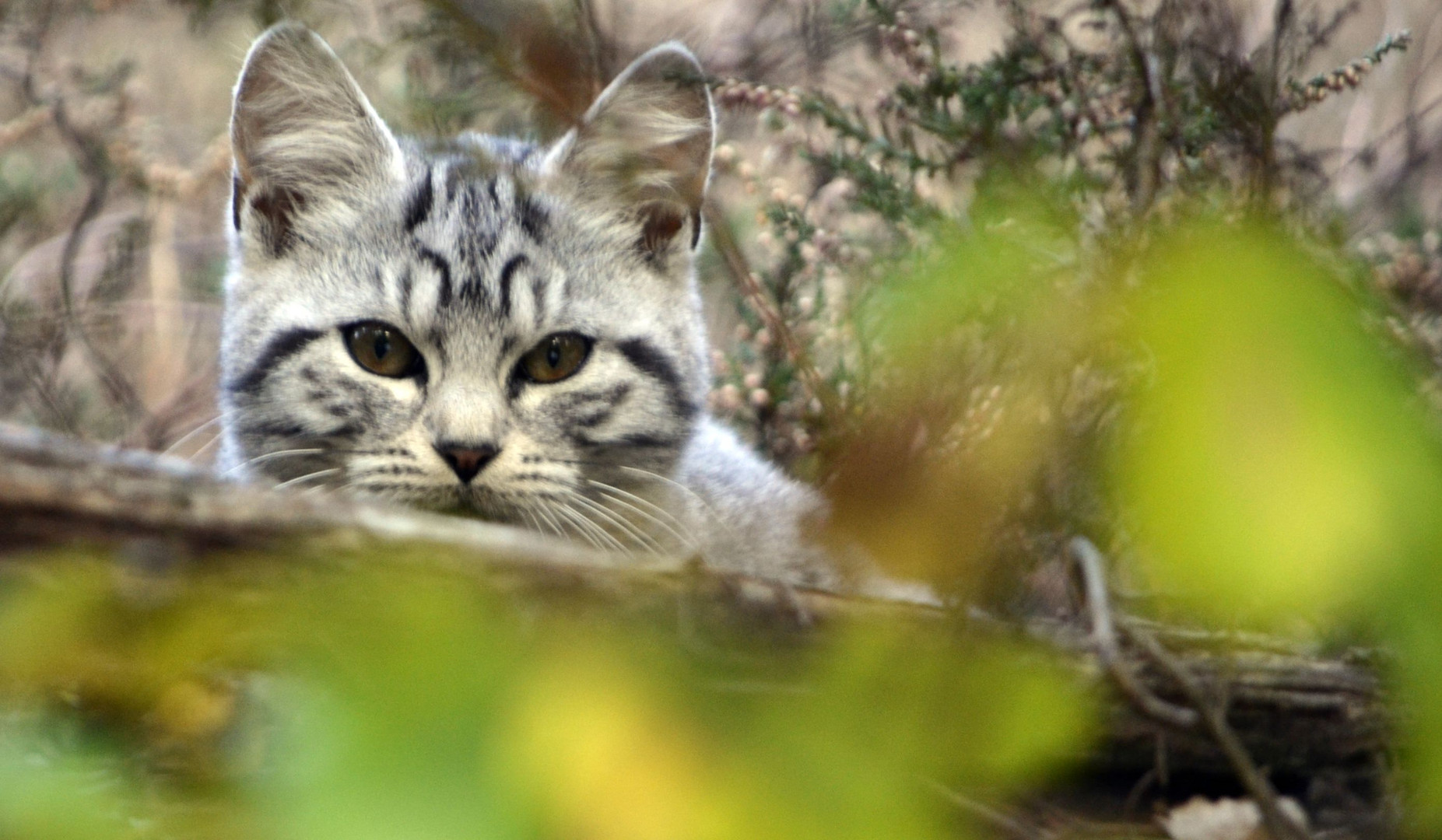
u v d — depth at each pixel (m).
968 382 1.80
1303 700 3.34
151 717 2.66
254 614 2.00
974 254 1.87
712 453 3.49
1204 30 3.36
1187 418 1.23
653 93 3.42
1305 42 3.47
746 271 3.41
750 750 1.45
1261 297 1.25
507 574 2.60
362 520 2.59
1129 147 3.36
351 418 3.43
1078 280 2.54
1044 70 3.40
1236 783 3.36
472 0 2.88
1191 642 3.34
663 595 2.82
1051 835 3.31
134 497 2.56
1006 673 2.13
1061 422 2.00
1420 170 3.49
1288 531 1.20
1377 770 3.35
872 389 2.49
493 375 3.43
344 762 1.23
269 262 3.45
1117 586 3.34
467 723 1.28
